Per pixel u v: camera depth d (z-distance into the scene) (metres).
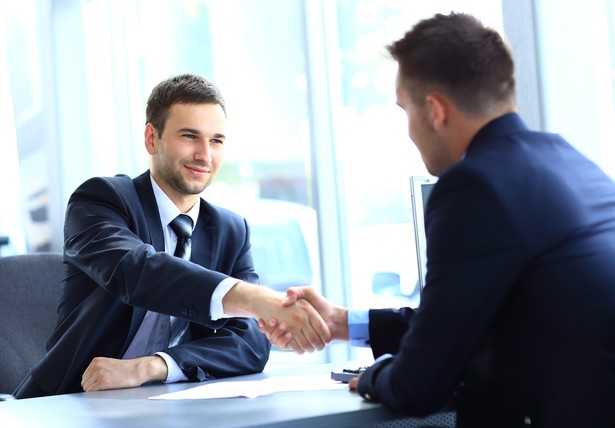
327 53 3.48
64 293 2.41
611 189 1.56
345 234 3.43
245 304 1.94
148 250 2.12
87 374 2.07
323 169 3.41
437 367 1.41
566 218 1.44
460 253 1.41
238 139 3.89
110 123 4.59
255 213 3.81
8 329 2.83
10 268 2.91
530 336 1.43
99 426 1.47
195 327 2.35
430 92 1.58
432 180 2.08
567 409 1.39
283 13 3.64
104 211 2.34
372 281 3.34
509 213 1.40
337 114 3.47
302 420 1.42
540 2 2.36
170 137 2.40
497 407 1.49
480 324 1.40
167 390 1.94
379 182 3.30
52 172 4.43
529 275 1.42
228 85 3.94
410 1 3.14
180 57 4.29
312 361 3.52
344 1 3.43
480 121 1.56
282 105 3.67
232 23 3.91
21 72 4.50
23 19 4.49
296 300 1.91
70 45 4.46
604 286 1.42
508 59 1.59
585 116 2.37
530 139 1.54
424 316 1.42
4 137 4.93
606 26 2.37
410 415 1.47
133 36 4.57
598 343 1.40
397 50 1.64
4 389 2.76
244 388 1.87
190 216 2.46
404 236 3.20
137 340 2.31
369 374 1.57
